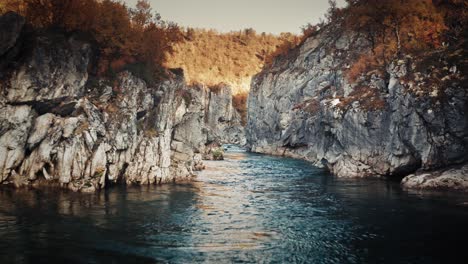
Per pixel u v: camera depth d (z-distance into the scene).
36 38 36.59
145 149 43.97
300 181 50.75
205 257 21.28
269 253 22.17
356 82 66.06
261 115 119.81
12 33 33.75
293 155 96.12
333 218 30.09
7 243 21.83
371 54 73.94
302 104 93.38
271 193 41.31
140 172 43.16
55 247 21.64
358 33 84.88
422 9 62.59
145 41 54.50
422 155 45.62
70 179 36.03
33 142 35.72
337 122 60.41
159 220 28.38
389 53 65.12
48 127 36.16
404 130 47.62
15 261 19.45
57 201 31.62
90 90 41.75
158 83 49.94
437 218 29.73
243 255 21.73
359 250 22.80
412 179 44.78
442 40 56.22
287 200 37.34
